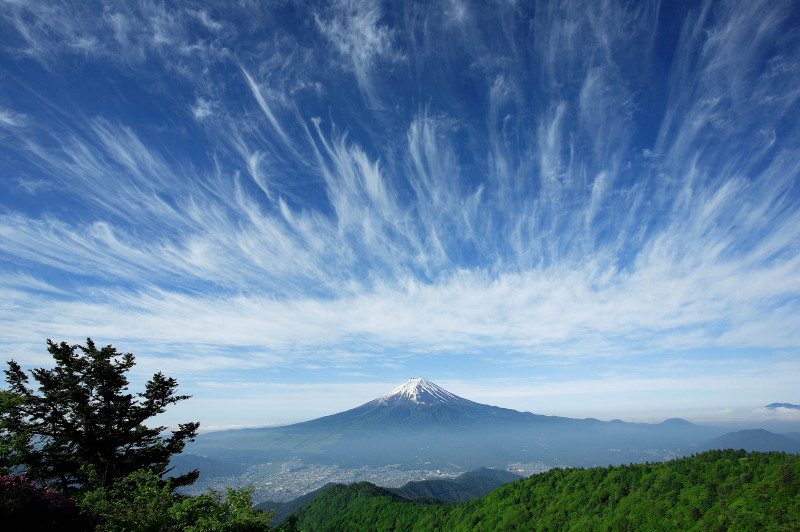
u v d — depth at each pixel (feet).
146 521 44.98
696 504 208.54
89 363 89.04
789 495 182.19
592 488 271.49
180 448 97.30
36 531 52.60
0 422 62.34
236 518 49.08
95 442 85.87
